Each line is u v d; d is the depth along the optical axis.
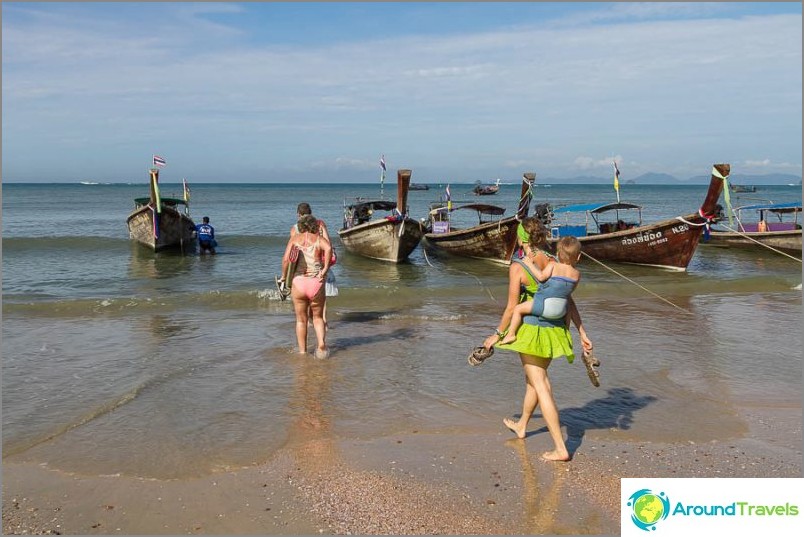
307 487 4.69
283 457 5.22
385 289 13.57
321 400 6.64
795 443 5.52
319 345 8.24
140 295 13.55
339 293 13.20
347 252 22.78
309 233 8.13
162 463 5.10
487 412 6.30
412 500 4.48
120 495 4.57
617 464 5.06
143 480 4.80
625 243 19.38
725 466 5.04
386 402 6.59
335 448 5.39
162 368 7.79
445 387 7.11
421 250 24.03
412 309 11.97
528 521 4.20
